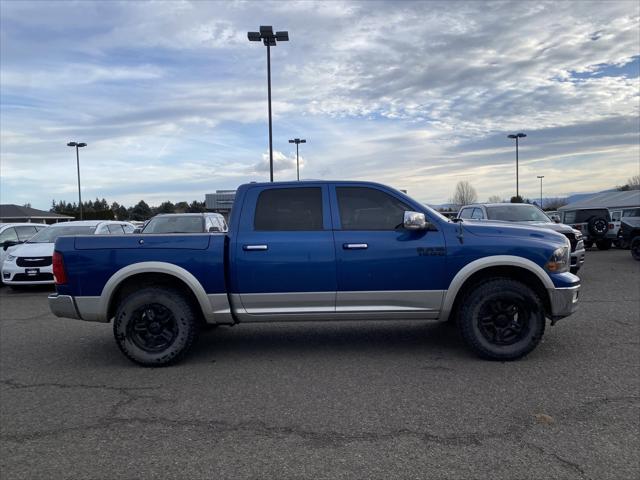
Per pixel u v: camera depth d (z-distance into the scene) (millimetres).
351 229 5418
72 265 5352
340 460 3266
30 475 3152
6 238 13641
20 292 11867
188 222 12766
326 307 5414
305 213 5484
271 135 21641
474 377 4801
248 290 5375
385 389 4531
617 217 22422
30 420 4004
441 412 3986
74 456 3393
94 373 5219
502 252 5285
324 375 4973
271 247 5344
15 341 6680
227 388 4664
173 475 3123
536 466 3139
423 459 3254
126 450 3465
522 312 5250
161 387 4742
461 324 5348
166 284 5578
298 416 3975
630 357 5316
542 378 4723
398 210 5484
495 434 3586
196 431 3746
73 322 7969
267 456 3342
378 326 7129
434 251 5316
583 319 7113
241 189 5609
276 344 6223
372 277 5340
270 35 20828
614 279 11414
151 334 5402
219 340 6477
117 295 5590
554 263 5285
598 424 3711
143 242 5371
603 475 3023
